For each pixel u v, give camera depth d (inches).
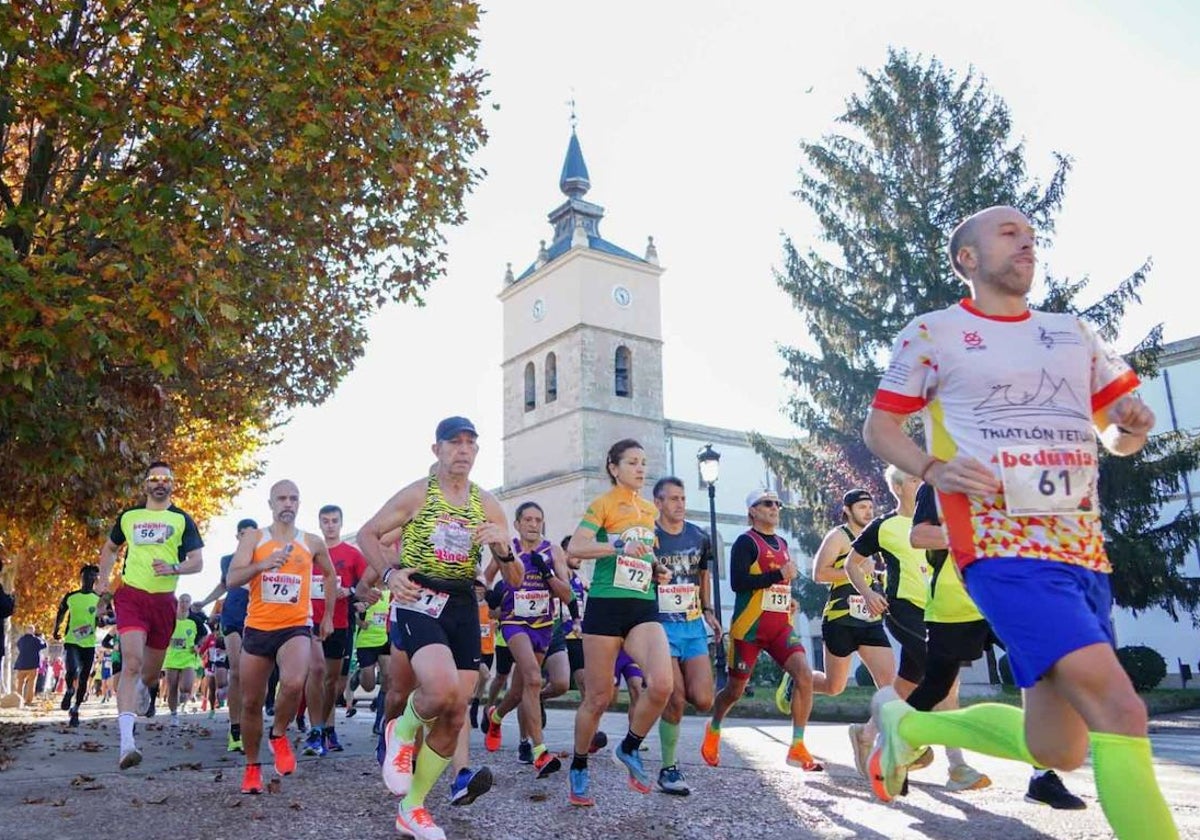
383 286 519.5
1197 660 1259.8
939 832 192.2
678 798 236.1
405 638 191.2
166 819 209.8
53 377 326.0
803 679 287.3
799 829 200.1
